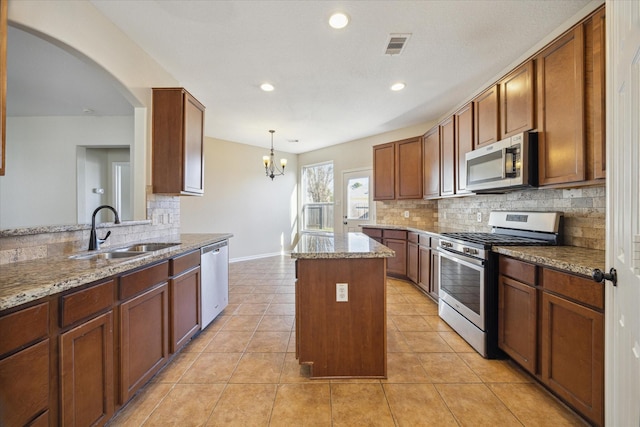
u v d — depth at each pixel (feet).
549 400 5.44
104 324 4.46
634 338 3.10
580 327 4.65
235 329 8.70
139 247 7.65
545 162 6.39
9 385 3.13
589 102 5.34
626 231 3.31
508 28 7.20
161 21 6.97
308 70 9.39
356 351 6.17
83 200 13.43
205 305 8.38
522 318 6.00
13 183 12.94
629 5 3.18
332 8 6.49
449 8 6.48
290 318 9.55
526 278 5.87
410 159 14.14
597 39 5.11
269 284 13.74
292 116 14.08
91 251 6.17
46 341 3.55
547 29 7.23
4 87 4.31
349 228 19.25
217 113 13.62
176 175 8.54
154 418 4.98
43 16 5.54
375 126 15.78
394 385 5.91
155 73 8.78
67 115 12.94
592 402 4.43
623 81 3.34
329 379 6.11
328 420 4.93
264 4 6.36
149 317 5.67
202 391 5.72
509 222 8.69
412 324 9.00
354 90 10.98
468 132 9.64
